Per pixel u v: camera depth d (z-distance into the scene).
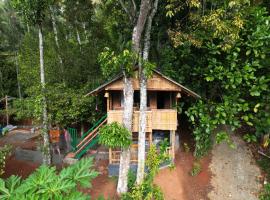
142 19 9.52
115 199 11.16
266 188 11.13
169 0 10.84
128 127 10.76
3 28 28.33
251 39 10.45
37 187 4.59
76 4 18.61
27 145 18.16
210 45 11.09
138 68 10.61
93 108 16.55
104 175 13.21
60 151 16.19
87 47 18.23
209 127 11.28
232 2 9.45
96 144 16.25
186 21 12.41
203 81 13.24
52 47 17.55
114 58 9.43
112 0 15.43
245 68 10.43
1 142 19.61
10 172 14.17
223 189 11.60
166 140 13.15
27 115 14.02
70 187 4.62
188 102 14.15
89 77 17.47
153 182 12.04
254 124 12.28
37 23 12.22
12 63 28.48
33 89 13.34
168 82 12.14
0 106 24.58
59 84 15.41
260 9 10.83
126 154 10.98
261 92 10.94
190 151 14.52
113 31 18.00
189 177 12.52
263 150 13.35
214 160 13.34
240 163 12.93
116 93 14.58
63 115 14.53
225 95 11.61
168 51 13.66
